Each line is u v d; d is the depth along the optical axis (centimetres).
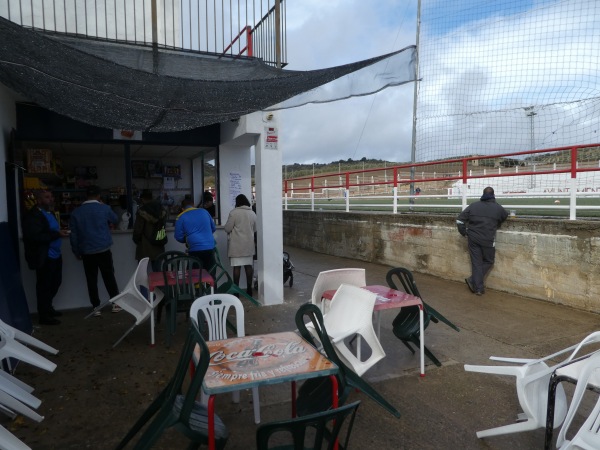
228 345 277
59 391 385
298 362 248
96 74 377
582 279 598
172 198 943
